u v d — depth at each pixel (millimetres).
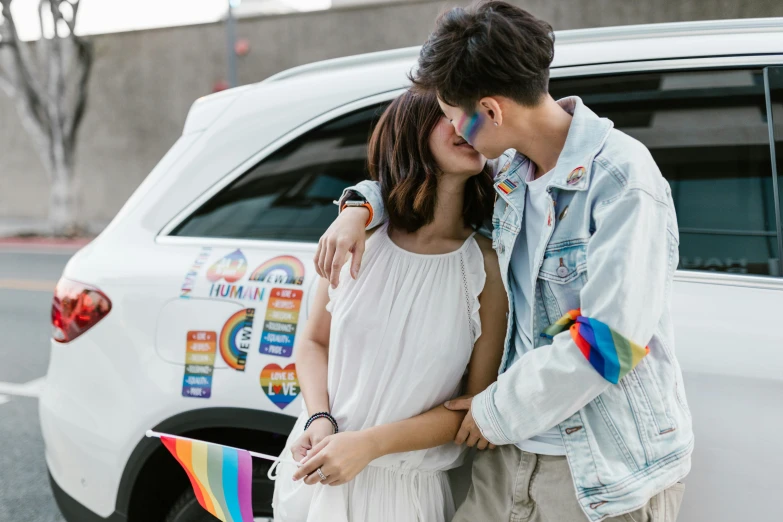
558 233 1225
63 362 2004
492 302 1380
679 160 1682
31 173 14211
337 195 1895
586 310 1141
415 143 1347
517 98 1181
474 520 1357
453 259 1376
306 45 12555
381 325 1371
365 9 12062
